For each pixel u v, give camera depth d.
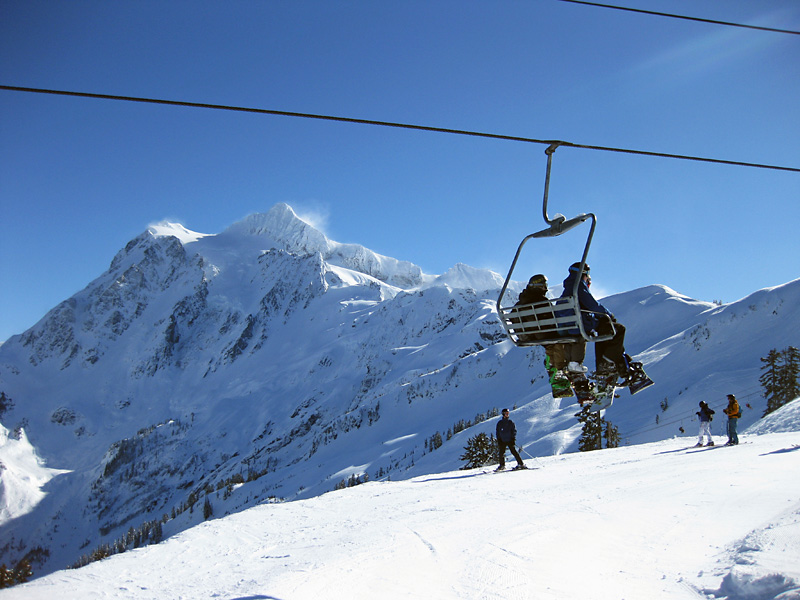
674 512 8.93
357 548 7.79
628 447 22.20
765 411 75.12
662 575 6.05
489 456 42.31
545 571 6.34
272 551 8.27
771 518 7.75
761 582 4.76
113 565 7.93
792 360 71.06
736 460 13.91
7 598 6.55
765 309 150.75
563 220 6.15
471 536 8.09
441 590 5.86
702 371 134.38
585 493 11.30
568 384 6.55
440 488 13.84
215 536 9.67
